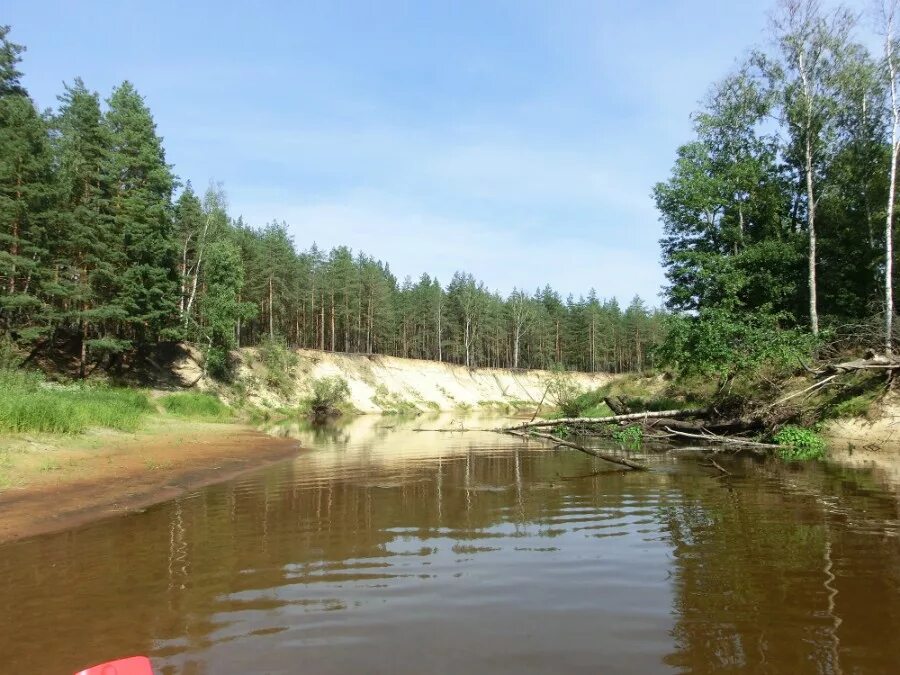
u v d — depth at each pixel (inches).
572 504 365.4
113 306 1314.0
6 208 1148.5
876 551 247.4
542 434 921.5
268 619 182.5
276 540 283.1
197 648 161.9
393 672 144.2
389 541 278.1
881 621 174.2
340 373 2377.0
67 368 1405.0
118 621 183.8
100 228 1320.1
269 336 2156.7
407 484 454.6
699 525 301.4
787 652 154.6
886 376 698.2
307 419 1732.3
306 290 2509.8
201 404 1298.0
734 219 1136.2
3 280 1226.0
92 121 1364.4
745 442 688.4
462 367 3065.9
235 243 2060.8
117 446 639.1
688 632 168.2
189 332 1652.3
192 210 1791.3
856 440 656.4
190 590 212.1
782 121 1005.2
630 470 526.3
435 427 1326.3
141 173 1464.1
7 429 573.9
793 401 746.8
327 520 326.0
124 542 284.5
